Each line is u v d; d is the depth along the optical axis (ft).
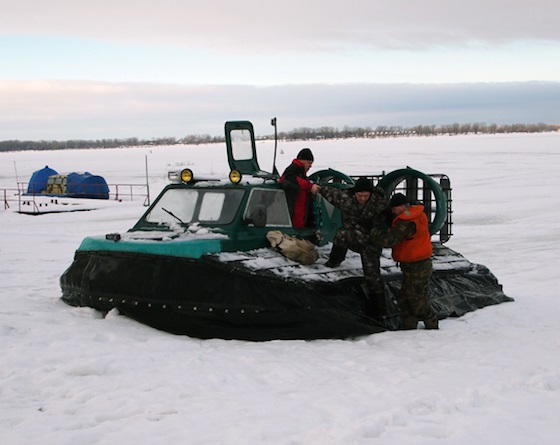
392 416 14.78
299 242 24.70
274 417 15.03
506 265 44.29
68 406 15.89
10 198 117.08
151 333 23.09
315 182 29.37
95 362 18.95
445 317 27.45
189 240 23.86
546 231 60.90
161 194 27.35
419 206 24.63
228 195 25.68
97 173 216.13
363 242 24.47
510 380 17.87
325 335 23.27
